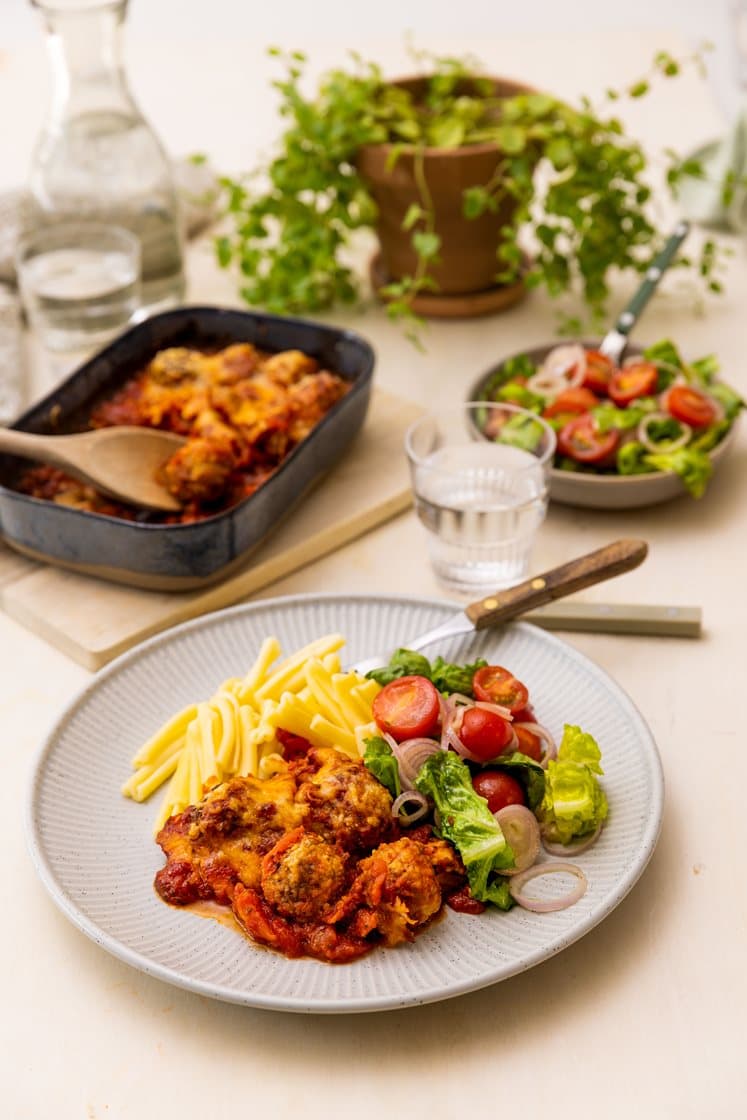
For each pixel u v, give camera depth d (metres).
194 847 0.87
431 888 0.84
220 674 1.00
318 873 0.85
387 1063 0.82
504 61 1.72
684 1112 0.80
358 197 1.30
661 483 1.10
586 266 1.32
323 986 0.82
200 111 1.69
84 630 1.04
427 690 0.91
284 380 1.17
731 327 1.33
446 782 0.87
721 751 0.96
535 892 0.87
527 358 1.21
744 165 1.45
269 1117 0.80
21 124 1.68
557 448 1.13
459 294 1.36
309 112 1.30
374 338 1.34
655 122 1.60
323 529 1.12
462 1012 0.84
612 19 2.51
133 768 0.95
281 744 0.94
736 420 1.17
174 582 1.06
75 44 1.27
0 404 1.22
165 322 1.22
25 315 1.37
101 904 0.86
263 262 1.47
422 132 1.30
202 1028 0.84
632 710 0.94
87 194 1.31
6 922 0.89
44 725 1.00
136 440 1.11
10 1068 0.82
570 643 1.04
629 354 1.22
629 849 0.88
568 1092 0.81
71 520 1.05
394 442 1.20
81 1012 0.85
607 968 0.86
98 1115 0.81
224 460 1.09
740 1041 0.83
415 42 1.79
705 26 2.40
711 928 0.87
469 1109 0.80
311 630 1.02
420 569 1.11
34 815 0.90
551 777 0.88
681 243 1.26
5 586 1.08
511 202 1.31
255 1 2.54
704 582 1.08
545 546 1.12
